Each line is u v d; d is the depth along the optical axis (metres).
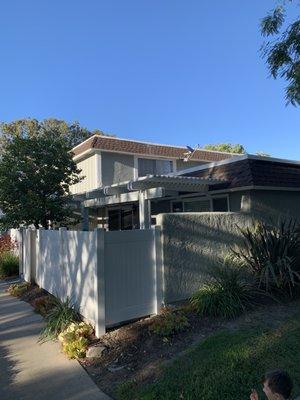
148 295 7.26
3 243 15.78
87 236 7.14
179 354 5.56
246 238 8.68
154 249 7.42
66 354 6.02
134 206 16.83
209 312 6.82
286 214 11.62
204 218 8.36
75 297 7.74
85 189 19.48
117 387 4.90
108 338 6.40
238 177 11.21
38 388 5.00
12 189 14.09
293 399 4.23
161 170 20.72
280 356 5.11
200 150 22.66
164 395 4.43
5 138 36.81
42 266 10.73
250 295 7.42
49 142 14.73
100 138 18.66
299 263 8.09
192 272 7.96
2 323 7.96
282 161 12.18
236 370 4.80
